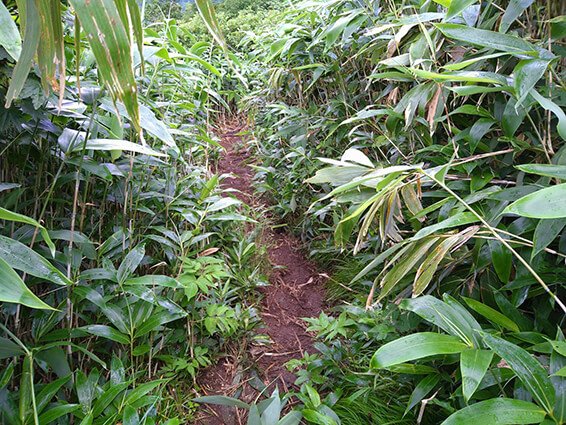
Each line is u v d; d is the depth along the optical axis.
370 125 1.57
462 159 0.87
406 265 0.73
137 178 1.31
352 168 0.89
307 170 2.09
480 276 0.94
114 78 0.36
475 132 0.84
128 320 1.00
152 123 0.84
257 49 3.21
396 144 1.41
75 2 0.33
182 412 1.14
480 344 0.62
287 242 2.18
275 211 2.28
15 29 0.44
